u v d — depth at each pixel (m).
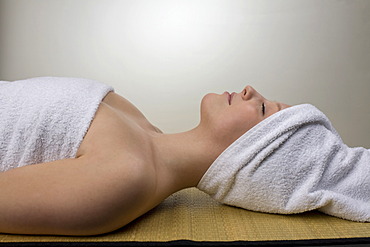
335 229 1.06
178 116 2.56
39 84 1.12
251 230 1.04
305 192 1.10
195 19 2.60
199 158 1.17
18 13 2.54
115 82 2.58
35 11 2.55
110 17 2.58
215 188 1.20
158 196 1.09
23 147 1.04
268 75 2.59
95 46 2.57
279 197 1.13
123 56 2.58
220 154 1.17
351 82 2.59
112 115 1.10
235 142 1.14
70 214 0.89
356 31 2.61
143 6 2.59
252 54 2.59
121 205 0.93
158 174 1.10
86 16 2.57
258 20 2.60
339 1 2.61
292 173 1.12
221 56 2.59
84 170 0.92
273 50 2.60
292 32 2.60
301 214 1.18
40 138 1.03
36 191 0.89
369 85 2.59
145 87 2.58
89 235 0.94
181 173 1.17
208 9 2.60
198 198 1.36
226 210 1.21
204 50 2.60
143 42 2.59
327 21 2.61
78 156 1.03
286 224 1.09
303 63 2.59
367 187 1.15
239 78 2.58
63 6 2.56
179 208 1.22
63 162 0.95
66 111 1.05
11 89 1.10
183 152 1.17
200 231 1.01
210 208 1.23
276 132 1.11
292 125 1.12
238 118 1.17
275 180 1.12
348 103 2.59
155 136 1.21
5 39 2.54
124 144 1.01
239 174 1.14
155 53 2.59
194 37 2.60
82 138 1.04
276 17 2.60
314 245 0.95
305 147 1.14
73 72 2.57
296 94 2.59
